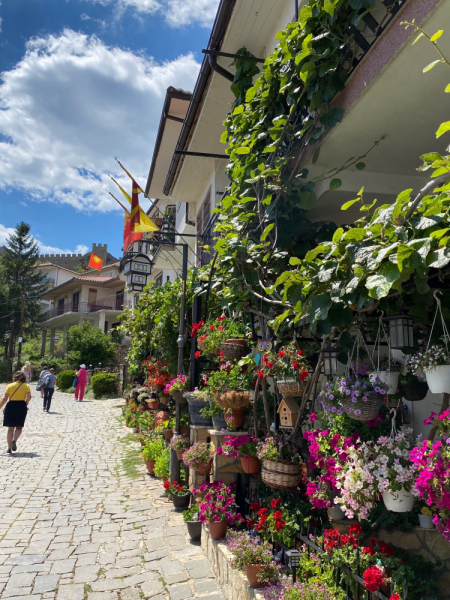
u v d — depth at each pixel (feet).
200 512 15.96
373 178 15.72
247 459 15.65
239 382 17.13
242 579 12.23
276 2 19.63
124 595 13.75
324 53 12.72
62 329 150.20
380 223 8.46
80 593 13.85
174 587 13.98
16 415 32.78
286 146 15.72
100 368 88.94
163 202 58.65
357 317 10.94
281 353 13.50
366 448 9.72
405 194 8.02
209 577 14.58
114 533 18.54
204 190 36.81
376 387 10.27
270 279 16.22
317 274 9.52
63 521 19.80
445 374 9.23
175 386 23.67
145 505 21.93
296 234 16.06
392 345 10.60
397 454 9.43
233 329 19.26
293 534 12.44
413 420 15.08
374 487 9.28
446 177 7.75
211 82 23.76
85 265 213.25
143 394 39.40
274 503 13.19
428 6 9.39
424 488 7.96
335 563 10.43
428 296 10.29
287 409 13.60
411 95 11.76
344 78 13.03
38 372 109.29
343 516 12.67
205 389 19.81
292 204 15.31
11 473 27.27
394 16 10.50
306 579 11.16
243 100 20.26
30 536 18.13
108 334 104.12
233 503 16.02
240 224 16.48
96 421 49.60
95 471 28.45
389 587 9.94
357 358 11.00
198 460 18.29
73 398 73.31
